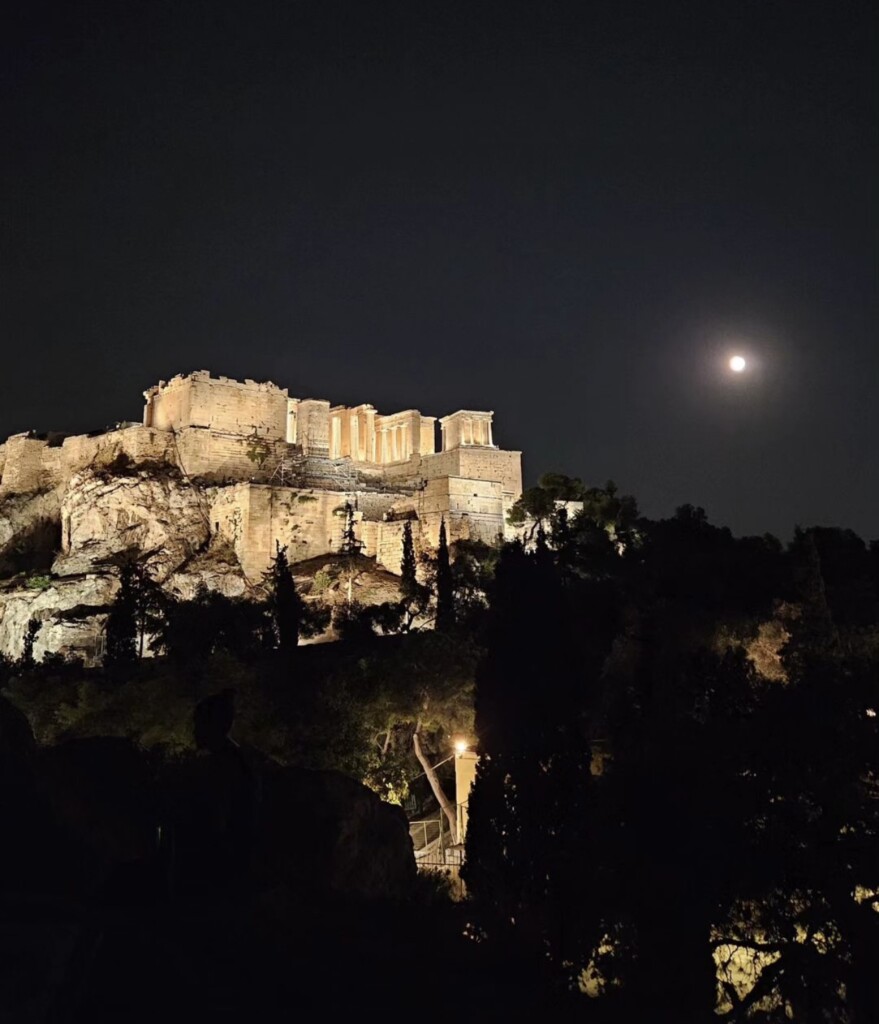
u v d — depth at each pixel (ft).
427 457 412.77
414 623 308.60
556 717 94.12
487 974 72.28
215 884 64.23
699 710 111.34
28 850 58.44
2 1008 40.40
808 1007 85.25
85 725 187.62
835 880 88.28
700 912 86.22
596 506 325.21
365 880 81.05
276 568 291.79
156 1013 50.03
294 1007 56.85
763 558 244.63
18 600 361.71
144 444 405.59
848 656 132.16
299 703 179.83
